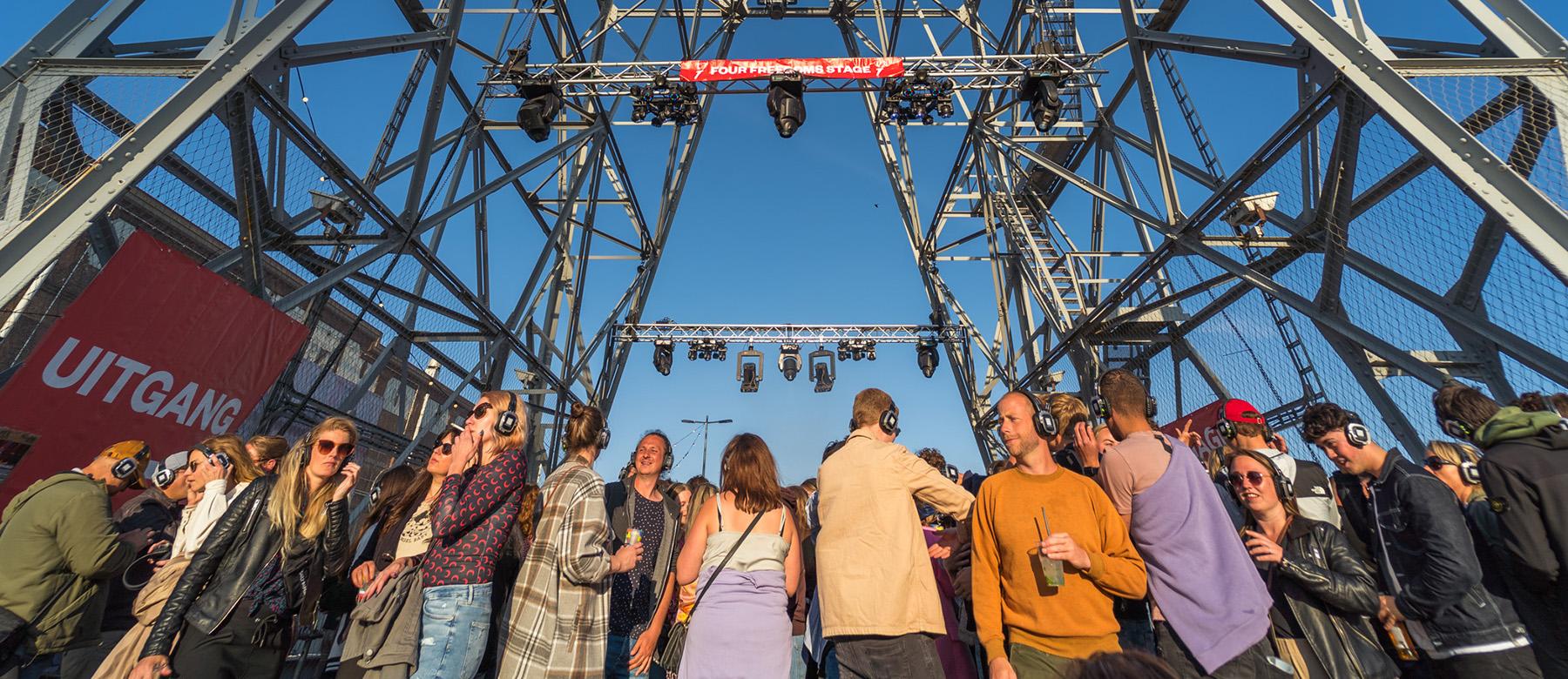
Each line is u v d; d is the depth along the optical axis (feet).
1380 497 10.66
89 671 13.78
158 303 16.71
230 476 13.65
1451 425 11.07
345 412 27.27
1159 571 9.55
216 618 9.72
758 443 12.27
